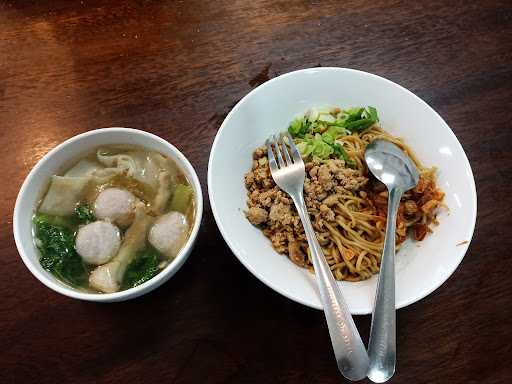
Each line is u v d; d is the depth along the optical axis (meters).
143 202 0.29
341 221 0.32
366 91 0.34
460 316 0.31
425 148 0.33
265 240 0.31
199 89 0.36
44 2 0.39
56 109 0.35
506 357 0.30
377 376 0.26
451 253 0.29
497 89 0.38
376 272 0.32
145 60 0.37
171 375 0.29
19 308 0.30
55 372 0.29
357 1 0.40
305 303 0.27
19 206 0.27
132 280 0.28
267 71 0.37
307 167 0.32
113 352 0.29
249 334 0.30
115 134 0.29
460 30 0.40
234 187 0.31
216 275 0.31
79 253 0.28
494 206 0.34
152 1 0.39
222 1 0.40
